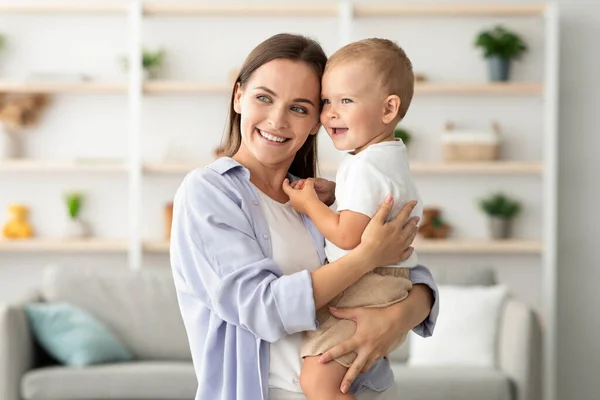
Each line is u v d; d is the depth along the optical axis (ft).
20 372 14.33
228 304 5.96
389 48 6.59
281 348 6.17
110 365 14.96
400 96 6.61
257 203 6.41
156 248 18.94
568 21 19.76
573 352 19.75
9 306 14.35
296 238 6.49
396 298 6.27
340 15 19.12
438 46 19.75
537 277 19.80
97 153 20.02
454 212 19.77
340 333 6.11
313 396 6.00
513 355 14.47
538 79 19.66
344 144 6.54
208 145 19.90
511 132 19.75
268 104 6.40
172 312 16.06
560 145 19.75
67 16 19.99
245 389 6.02
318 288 5.84
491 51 18.88
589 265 19.76
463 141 19.02
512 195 19.79
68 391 14.28
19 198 20.07
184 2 20.02
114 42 20.06
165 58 19.83
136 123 18.78
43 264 20.11
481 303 15.70
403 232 6.20
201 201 6.18
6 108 19.61
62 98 19.98
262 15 19.72
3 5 19.12
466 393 14.10
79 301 16.05
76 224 19.63
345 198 6.31
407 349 16.10
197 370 6.41
